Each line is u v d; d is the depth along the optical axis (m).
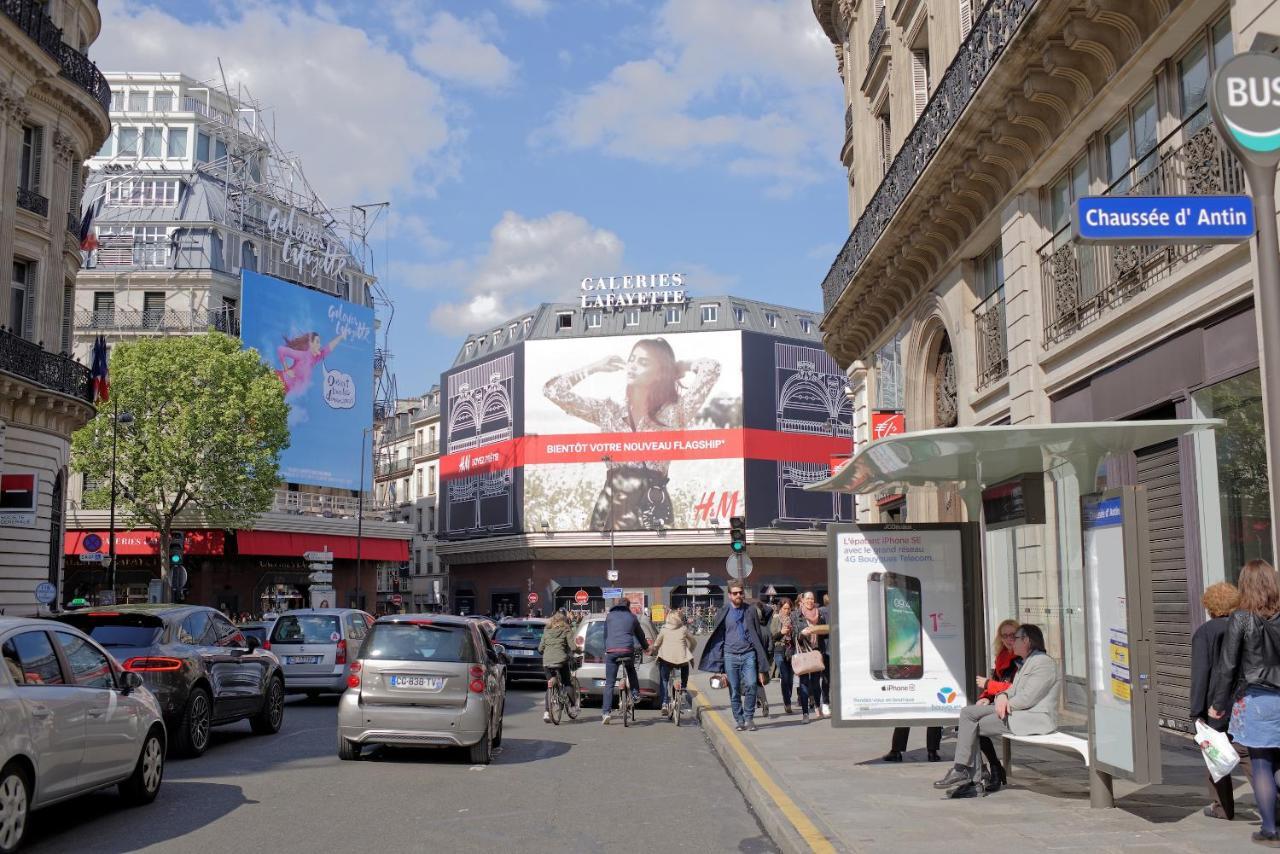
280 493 63.00
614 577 62.34
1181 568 11.40
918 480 10.71
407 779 11.21
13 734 7.30
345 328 68.56
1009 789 9.08
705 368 76.06
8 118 28.20
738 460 74.69
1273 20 9.20
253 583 61.06
